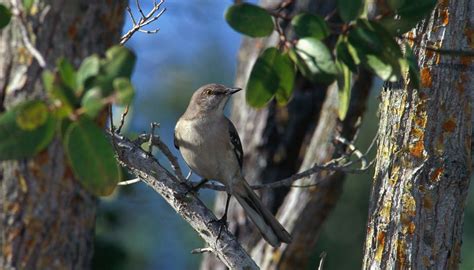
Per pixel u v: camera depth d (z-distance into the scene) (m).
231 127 13.63
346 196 20.62
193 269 22.05
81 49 8.77
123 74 6.66
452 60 10.02
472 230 20.20
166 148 11.48
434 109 10.02
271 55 10.02
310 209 15.95
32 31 8.64
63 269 9.16
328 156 15.54
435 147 9.97
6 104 8.63
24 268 8.95
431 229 9.91
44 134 6.75
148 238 20.73
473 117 10.11
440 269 9.88
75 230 9.26
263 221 13.22
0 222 8.93
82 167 6.83
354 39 9.23
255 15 9.53
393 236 9.97
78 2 8.74
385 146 10.26
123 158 11.24
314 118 18.38
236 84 18.70
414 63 9.36
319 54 9.82
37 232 9.01
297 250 16.27
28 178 8.95
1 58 8.72
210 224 10.99
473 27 10.19
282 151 18.31
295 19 9.85
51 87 6.56
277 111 18.31
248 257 10.88
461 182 9.97
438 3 10.19
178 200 11.11
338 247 20.33
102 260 17.55
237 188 13.32
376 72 9.31
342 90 10.02
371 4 11.13
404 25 9.30
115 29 9.09
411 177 9.96
